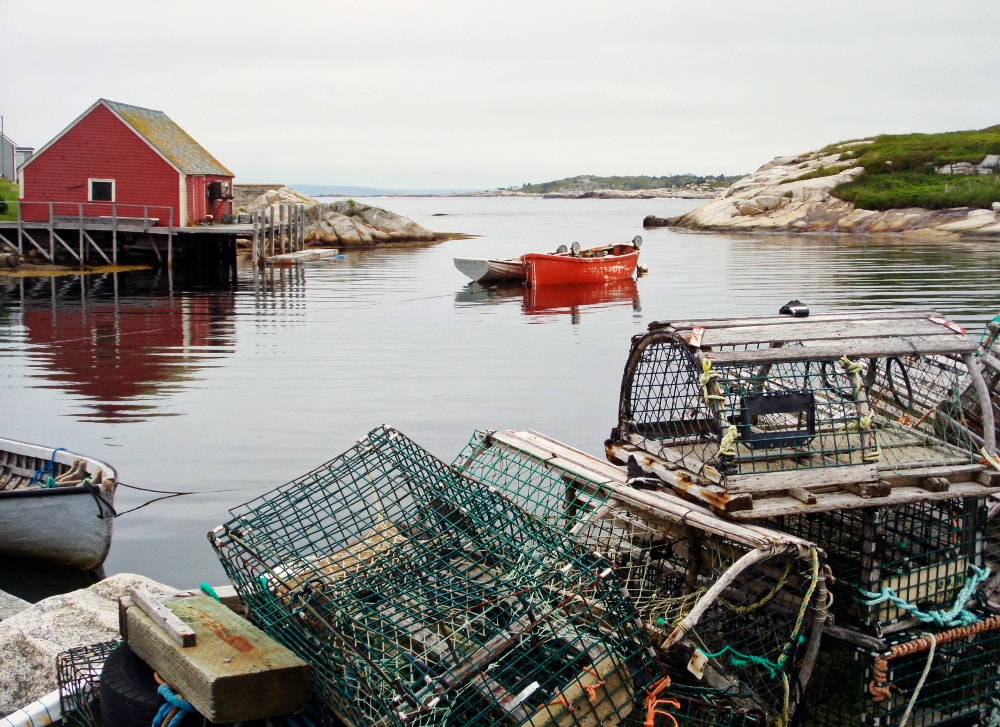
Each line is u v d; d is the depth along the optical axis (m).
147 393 17.19
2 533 9.68
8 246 39.53
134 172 40.53
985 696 5.47
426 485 5.90
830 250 47.34
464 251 55.25
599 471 6.04
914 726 5.27
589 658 4.67
